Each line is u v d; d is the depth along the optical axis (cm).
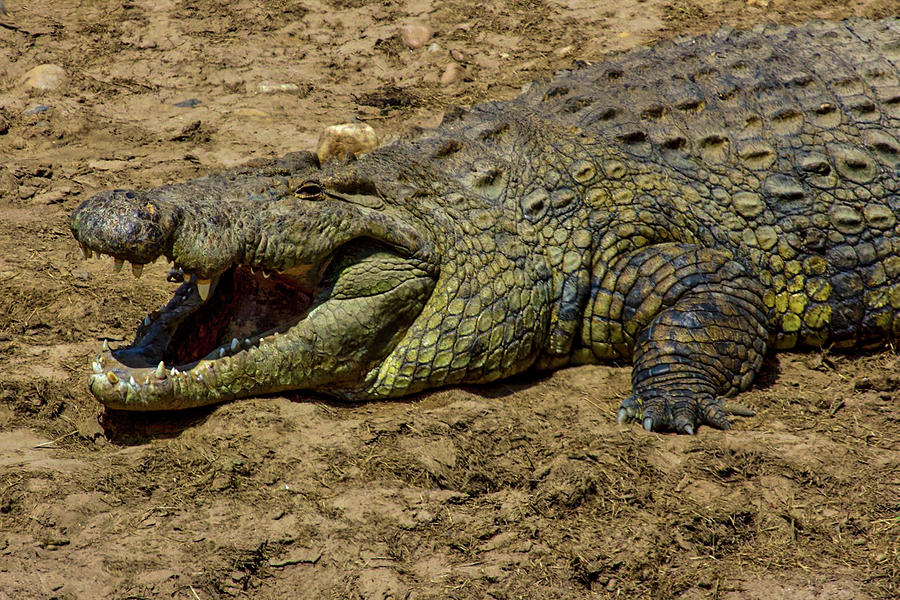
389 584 1457
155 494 1616
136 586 1387
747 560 1573
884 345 2384
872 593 1490
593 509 1667
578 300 2192
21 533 1477
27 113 3675
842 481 1770
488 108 2545
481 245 2097
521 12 4650
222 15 4622
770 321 2302
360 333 1938
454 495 1669
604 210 2247
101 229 1659
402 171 2127
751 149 2383
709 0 4738
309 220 1842
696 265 2206
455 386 2066
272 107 3831
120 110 3781
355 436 1797
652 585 1512
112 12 4622
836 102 2511
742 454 1828
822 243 2320
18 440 1761
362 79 4138
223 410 1831
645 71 2620
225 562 1455
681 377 2058
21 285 2383
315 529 1555
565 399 2067
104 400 1762
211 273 1731
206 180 1923
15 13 4544
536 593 1471
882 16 4509
